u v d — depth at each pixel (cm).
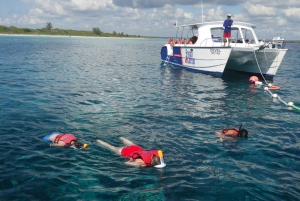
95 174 595
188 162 660
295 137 833
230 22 1827
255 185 568
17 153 677
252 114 1061
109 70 2206
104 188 545
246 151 727
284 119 1008
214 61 1931
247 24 1972
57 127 859
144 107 1116
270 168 640
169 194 530
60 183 557
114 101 1197
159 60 3166
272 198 526
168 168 629
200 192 539
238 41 2000
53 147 716
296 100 1307
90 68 2297
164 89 1480
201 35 2067
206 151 722
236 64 2016
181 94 1370
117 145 750
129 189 543
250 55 1759
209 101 1246
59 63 2555
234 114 1055
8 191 525
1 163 625
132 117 984
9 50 3916
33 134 796
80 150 705
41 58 2955
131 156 655
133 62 2891
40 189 535
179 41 2458
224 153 713
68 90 1382
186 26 2258
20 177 573
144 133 837
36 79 1652
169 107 1127
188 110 1091
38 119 923
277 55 1794
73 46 5803
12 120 903
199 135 830
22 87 1405
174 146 749
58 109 1048
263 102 1255
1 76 1706
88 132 831
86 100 1197
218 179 587
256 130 887
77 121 923
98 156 676
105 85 1550
